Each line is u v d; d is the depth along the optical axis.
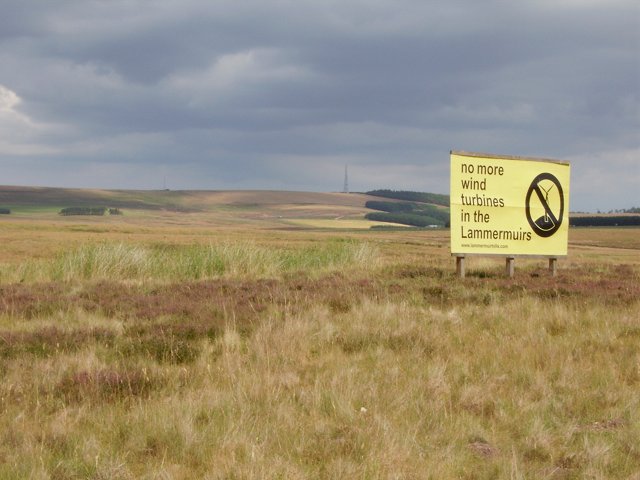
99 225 125.25
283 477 4.91
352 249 24.45
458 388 7.48
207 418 6.29
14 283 17.47
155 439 5.71
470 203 18.88
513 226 19.41
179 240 69.38
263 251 22.30
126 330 10.50
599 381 7.84
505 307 12.91
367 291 15.09
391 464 5.19
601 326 11.12
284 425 6.01
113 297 14.42
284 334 9.66
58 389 7.12
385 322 11.01
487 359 8.77
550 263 20.09
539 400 7.13
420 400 6.87
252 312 12.24
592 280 18.34
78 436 5.69
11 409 6.46
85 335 9.86
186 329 10.52
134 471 5.16
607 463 5.39
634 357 8.83
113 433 5.88
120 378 7.45
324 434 5.85
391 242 87.31
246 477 4.89
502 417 6.52
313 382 7.62
